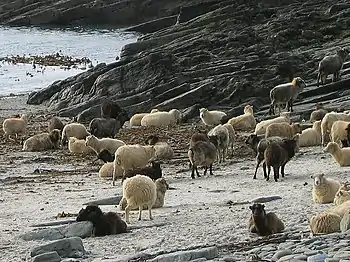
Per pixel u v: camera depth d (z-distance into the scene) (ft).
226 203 66.39
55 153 109.50
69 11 356.38
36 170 94.68
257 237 49.49
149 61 166.50
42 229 55.57
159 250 46.37
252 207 50.93
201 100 151.43
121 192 76.54
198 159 83.61
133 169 77.15
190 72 163.84
